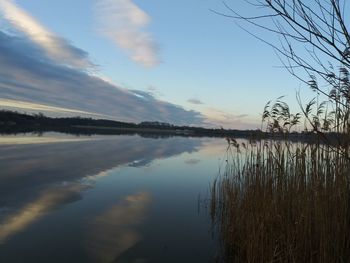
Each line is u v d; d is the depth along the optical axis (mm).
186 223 12719
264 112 10984
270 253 8359
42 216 12328
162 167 27344
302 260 8102
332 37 3014
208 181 21453
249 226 9375
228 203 11953
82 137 68688
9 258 8812
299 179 8961
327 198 7664
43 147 38125
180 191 18109
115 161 29391
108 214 13117
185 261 9523
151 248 10180
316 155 8203
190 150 48844
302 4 3035
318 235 7883
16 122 123375
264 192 9664
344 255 7430
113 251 9750
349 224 7539
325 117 7398
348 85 3670
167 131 182625
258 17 3287
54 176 20125
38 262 8711
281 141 10219
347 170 7594
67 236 10531
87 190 17094
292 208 8812
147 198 16234
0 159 25812
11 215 12172
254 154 11562
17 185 16922
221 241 11188
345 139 5086
